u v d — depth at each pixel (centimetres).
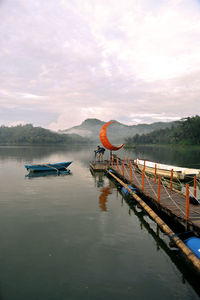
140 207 1134
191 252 600
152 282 536
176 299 478
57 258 638
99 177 2142
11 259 632
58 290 502
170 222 956
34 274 562
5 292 494
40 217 991
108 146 2512
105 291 500
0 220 952
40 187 1662
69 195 1411
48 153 6450
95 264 609
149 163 2533
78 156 5209
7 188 1623
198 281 546
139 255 664
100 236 794
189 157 5266
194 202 988
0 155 5322
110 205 1191
